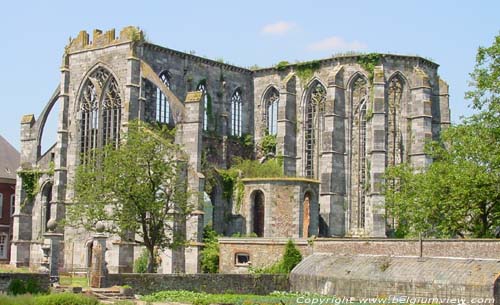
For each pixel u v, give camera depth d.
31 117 106.50
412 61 103.38
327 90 103.31
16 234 103.75
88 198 76.44
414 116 101.75
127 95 93.81
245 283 69.88
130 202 74.88
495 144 69.94
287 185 94.12
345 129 103.50
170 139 96.31
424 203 71.44
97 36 99.06
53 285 61.81
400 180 88.19
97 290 60.84
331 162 101.06
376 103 99.50
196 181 89.00
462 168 69.25
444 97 105.00
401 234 92.31
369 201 99.94
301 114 107.56
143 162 76.38
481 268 59.50
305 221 95.50
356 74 103.94
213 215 98.94
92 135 98.44
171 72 102.81
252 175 101.38
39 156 105.62
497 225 69.31
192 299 60.31
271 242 79.56
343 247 71.88
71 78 100.81
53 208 98.19
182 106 92.81
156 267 83.25
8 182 123.19
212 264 84.94
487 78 70.62
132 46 95.44
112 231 76.44
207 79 107.75
